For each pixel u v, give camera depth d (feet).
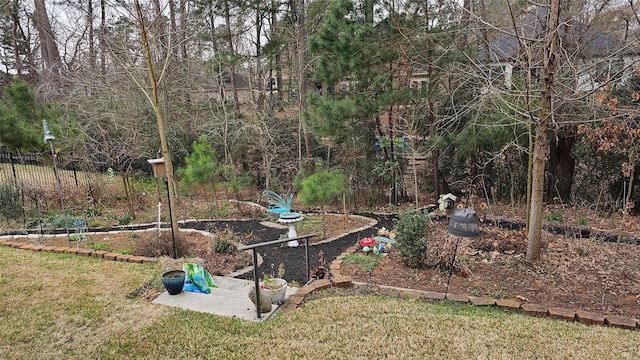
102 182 36.40
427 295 15.01
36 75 64.28
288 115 46.44
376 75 29.27
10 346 11.63
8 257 19.67
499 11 25.73
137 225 28.43
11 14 61.05
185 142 45.21
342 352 11.25
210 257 21.02
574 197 29.17
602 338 11.99
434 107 29.55
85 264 18.70
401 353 11.16
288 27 43.80
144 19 22.13
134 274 17.25
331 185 24.70
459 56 26.32
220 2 43.45
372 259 19.27
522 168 32.32
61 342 11.85
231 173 37.24
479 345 11.56
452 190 36.37
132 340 11.93
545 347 11.48
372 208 34.99
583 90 17.29
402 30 27.27
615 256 19.06
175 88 42.83
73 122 34.50
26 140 32.09
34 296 14.90
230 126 43.91
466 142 28.19
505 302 14.37
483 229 24.13
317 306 14.12
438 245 18.63
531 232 18.26
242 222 30.09
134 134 35.68
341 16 28.43
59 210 30.86
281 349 11.43
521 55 18.57
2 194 30.45
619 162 28.45
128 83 38.22
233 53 41.42
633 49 17.67
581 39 22.30
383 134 35.68
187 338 12.04
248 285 16.84
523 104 20.45
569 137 29.04
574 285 16.11
